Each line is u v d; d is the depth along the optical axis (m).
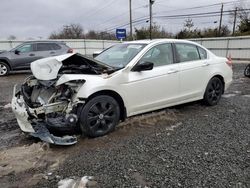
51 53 12.98
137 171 3.08
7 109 5.99
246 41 23.30
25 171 3.15
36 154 3.58
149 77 4.54
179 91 5.10
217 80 5.93
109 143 3.90
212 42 26.05
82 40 26.55
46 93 4.06
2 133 4.44
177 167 3.16
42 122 3.91
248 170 3.08
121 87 4.21
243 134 4.20
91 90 3.87
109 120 4.21
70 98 3.84
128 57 4.62
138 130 4.41
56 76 3.86
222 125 4.64
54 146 3.82
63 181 2.91
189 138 4.05
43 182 2.91
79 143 3.92
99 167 3.19
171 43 5.13
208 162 3.27
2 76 12.25
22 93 4.16
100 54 5.33
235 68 15.11
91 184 2.83
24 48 12.63
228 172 3.03
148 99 4.60
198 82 5.45
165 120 4.91
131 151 3.61
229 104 6.13
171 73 4.87
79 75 3.94
